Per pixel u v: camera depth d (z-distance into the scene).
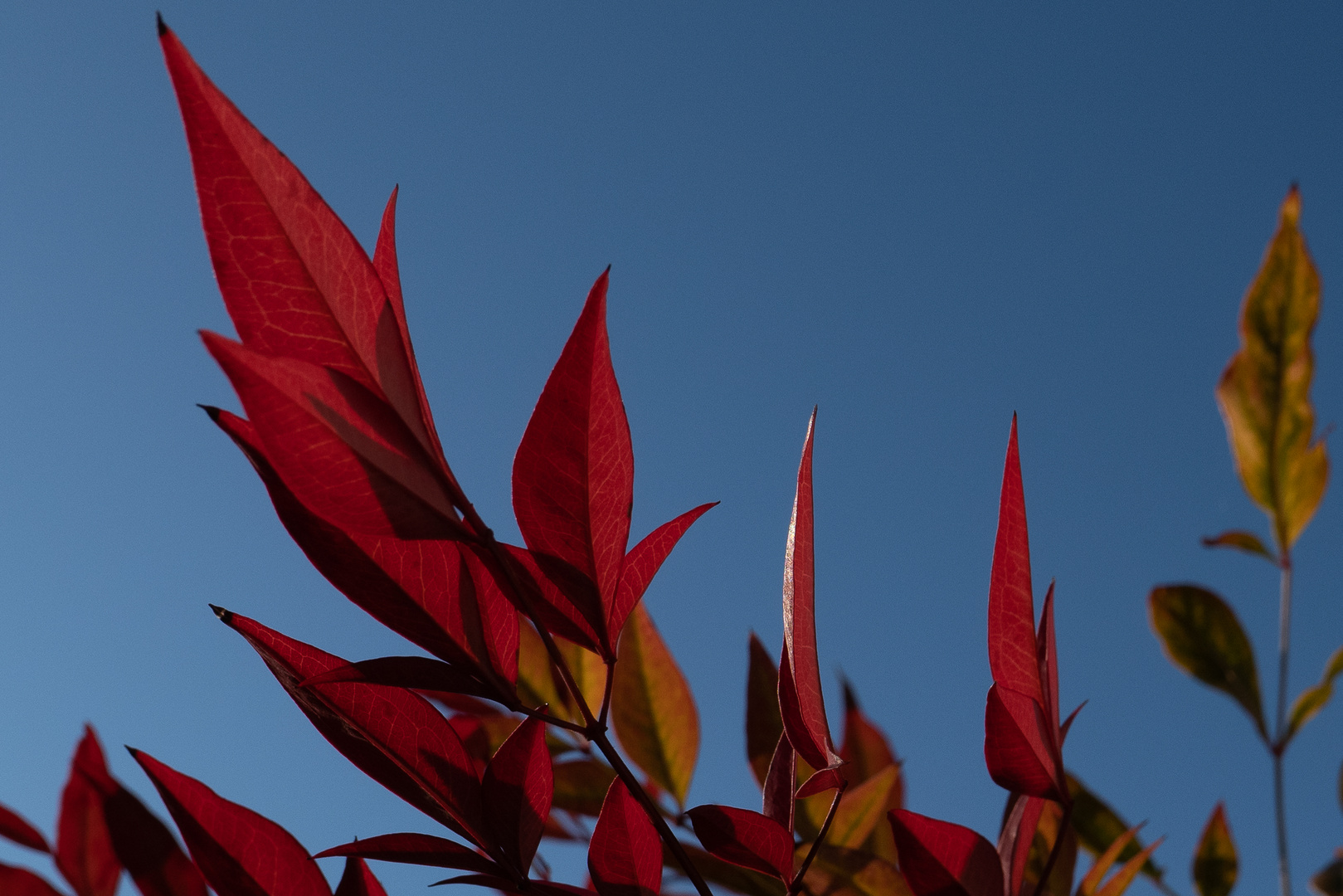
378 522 0.47
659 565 0.49
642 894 0.48
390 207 0.48
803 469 0.49
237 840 0.48
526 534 0.48
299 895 0.48
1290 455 0.75
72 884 0.48
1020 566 0.49
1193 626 0.75
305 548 0.47
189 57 0.45
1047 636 0.50
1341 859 0.66
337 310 0.46
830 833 0.60
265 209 0.46
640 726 0.61
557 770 0.60
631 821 0.48
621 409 0.48
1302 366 0.76
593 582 0.48
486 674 0.48
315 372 0.46
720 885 0.57
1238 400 0.77
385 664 0.47
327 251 0.46
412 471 0.47
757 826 0.49
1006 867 0.52
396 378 0.47
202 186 0.46
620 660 0.62
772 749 0.62
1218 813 0.64
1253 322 0.77
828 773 0.48
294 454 0.46
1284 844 0.66
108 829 0.48
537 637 0.62
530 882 0.48
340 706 0.48
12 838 0.48
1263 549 0.76
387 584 0.48
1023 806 0.52
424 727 0.49
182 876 0.48
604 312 0.48
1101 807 0.65
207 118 0.45
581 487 0.48
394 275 0.48
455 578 0.48
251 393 0.46
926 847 0.50
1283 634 0.73
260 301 0.46
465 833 0.49
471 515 0.47
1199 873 0.64
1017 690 0.49
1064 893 0.58
